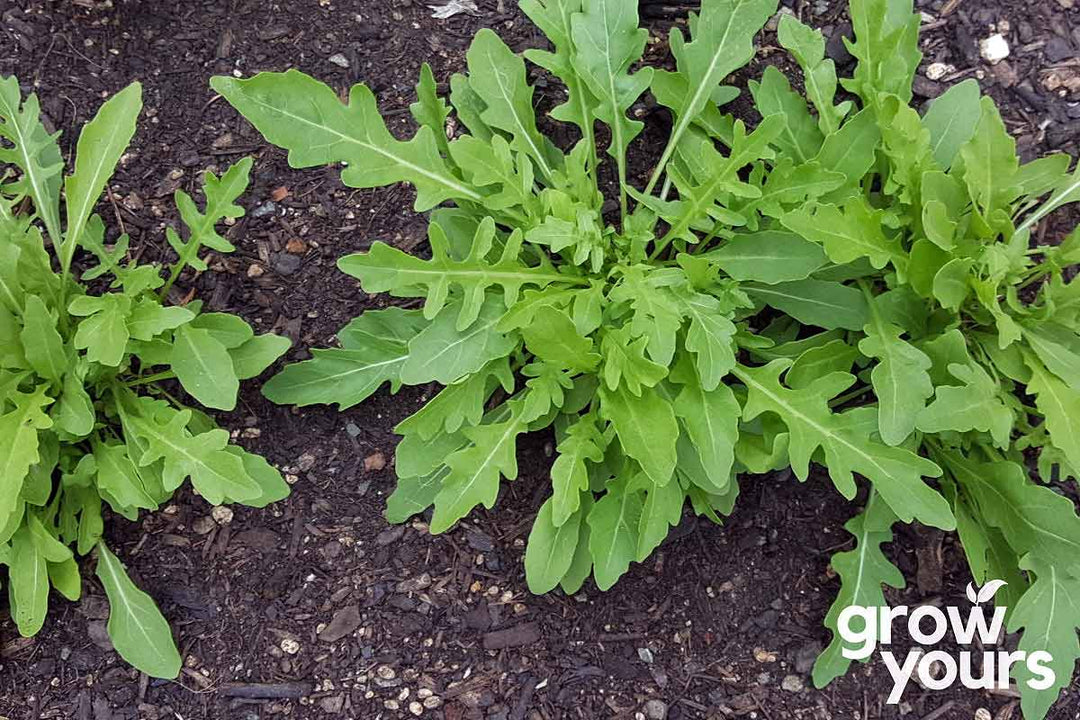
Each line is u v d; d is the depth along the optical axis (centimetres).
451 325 89
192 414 93
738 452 90
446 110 92
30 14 97
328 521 94
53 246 95
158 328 88
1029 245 95
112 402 92
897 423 87
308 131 88
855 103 96
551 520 90
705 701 92
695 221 90
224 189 91
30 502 90
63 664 92
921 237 91
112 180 96
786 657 93
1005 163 89
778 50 97
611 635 93
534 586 89
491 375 93
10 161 92
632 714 92
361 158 89
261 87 88
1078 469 86
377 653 93
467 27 98
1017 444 90
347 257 87
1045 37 97
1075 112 96
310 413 95
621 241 92
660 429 87
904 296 91
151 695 92
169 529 94
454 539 94
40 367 89
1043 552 88
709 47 92
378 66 97
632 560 93
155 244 95
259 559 94
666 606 94
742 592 94
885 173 92
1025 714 90
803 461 87
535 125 96
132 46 97
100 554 92
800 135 93
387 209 96
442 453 91
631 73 96
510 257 89
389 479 94
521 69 93
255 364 91
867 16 92
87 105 96
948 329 90
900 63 91
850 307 91
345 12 98
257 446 94
